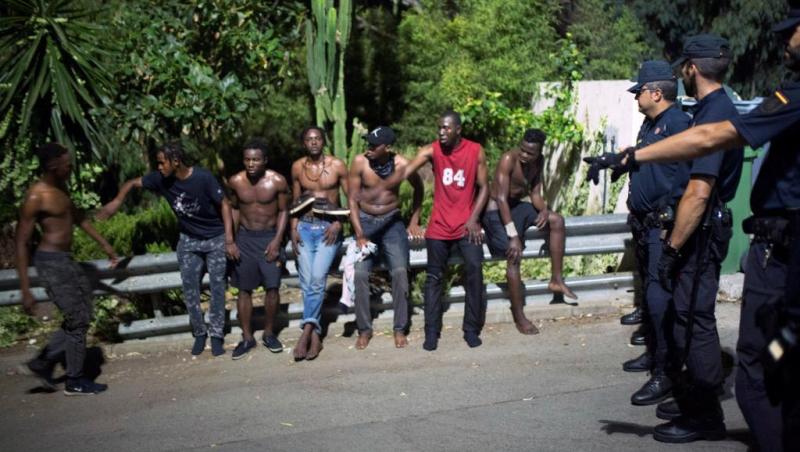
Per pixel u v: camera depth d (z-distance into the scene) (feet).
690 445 16.48
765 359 12.25
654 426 17.52
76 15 26.76
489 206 23.98
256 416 19.15
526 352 22.48
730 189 16.65
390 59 48.24
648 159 13.69
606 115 32.83
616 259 28.43
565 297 25.46
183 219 23.17
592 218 25.02
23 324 25.30
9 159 28.17
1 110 25.35
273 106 45.60
